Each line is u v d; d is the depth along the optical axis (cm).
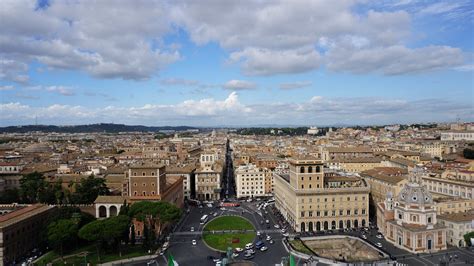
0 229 17062
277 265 17350
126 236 19738
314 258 18275
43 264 17425
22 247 18862
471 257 18462
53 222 19050
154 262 18050
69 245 19725
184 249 19900
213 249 19888
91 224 18500
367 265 17612
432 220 19825
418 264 17562
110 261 18062
